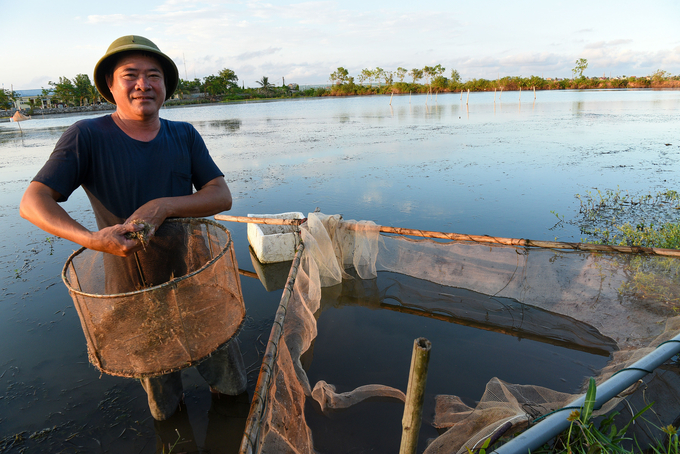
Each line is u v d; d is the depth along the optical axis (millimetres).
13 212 7617
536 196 7520
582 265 3734
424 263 4566
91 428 2627
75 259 1798
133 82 1942
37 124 36594
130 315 1602
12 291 4426
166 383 2609
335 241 4738
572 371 3055
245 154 13273
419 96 78375
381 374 3047
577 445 1968
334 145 14672
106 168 1961
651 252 3418
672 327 2988
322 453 2346
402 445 1469
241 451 1615
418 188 8305
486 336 3555
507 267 4094
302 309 3596
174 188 2145
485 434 2133
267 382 2064
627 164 9945
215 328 1785
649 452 2148
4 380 3064
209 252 2201
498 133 16750
